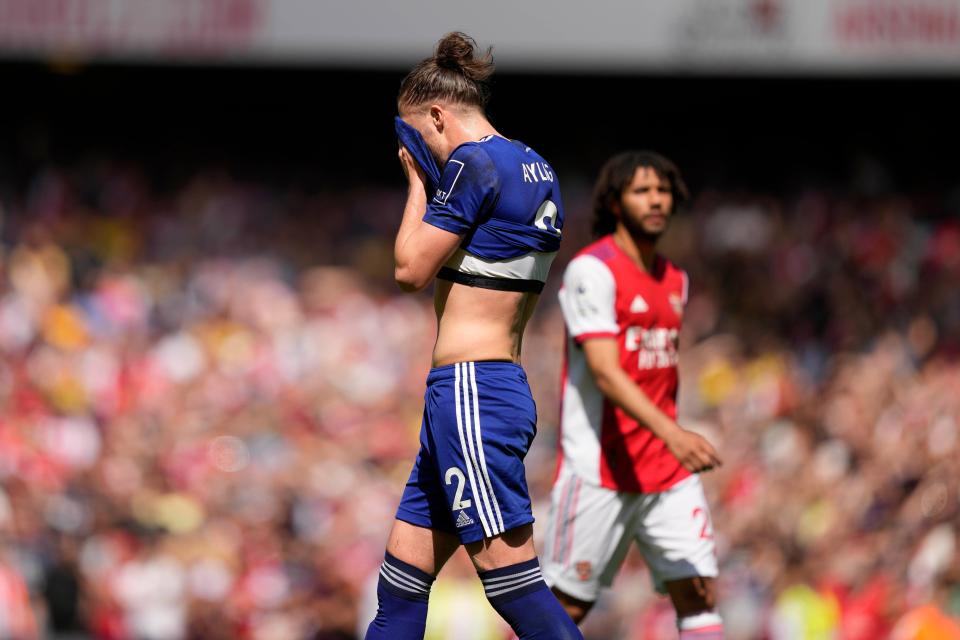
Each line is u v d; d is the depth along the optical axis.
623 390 15.88
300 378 44.03
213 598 34.12
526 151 13.16
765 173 57.84
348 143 59.88
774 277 49.47
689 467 15.38
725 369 43.00
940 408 35.09
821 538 32.41
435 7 48.81
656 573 17.11
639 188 16.81
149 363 43.91
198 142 59.47
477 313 12.88
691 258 51.12
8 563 32.34
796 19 47.88
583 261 16.78
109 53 50.44
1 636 30.92
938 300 45.75
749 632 31.06
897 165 57.06
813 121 58.12
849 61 47.88
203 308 47.72
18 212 52.84
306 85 59.59
